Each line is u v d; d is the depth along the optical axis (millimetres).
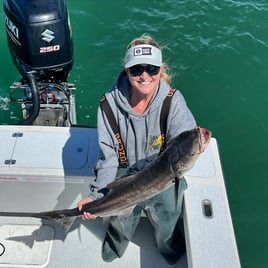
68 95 2383
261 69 3594
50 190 1818
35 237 1923
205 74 3541
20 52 2291
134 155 1460
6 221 1961
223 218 1599
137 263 1837
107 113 1406
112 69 3490
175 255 1791
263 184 2859
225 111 3291
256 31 3906
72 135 1898
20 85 2402
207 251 1507
